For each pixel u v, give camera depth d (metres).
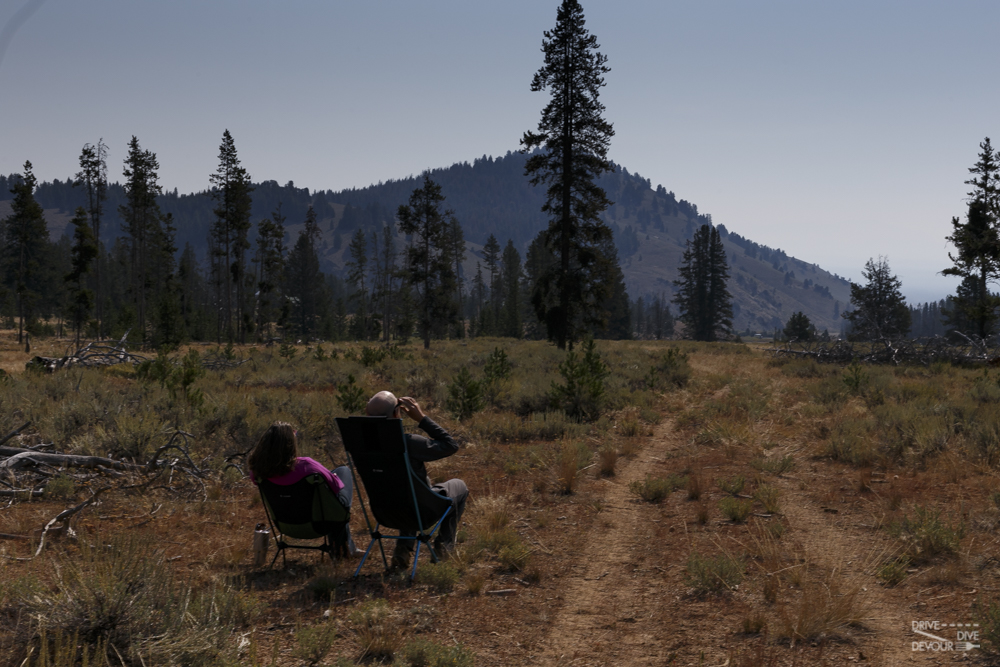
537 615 4.03
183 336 43.25
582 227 35.12
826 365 25.92
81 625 2.97
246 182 68.69
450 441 4.82
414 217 54.56
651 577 4.77
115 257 145.88
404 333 73.25
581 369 13.31
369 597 4.16
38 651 2.88
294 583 4.46
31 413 9.58
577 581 4.70
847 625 3.78
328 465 8.46
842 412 12.59
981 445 8.20
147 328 60.97
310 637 3.25
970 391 14.64
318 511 4.71
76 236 59.78
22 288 66.94
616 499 7.16
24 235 69.31
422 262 54.66
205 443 8.98
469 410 12.72
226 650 3.11
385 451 4.47
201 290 150.25
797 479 7.78
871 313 53.88
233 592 3.80
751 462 8.61
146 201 71.69
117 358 21.97
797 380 21.05
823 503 6.65
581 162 34.44
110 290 125.50
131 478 7.14
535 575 4.70
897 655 3.37
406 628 3.70
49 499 6.25
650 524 6.20
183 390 12.27
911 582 4.41
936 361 26.75
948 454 8.04
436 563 4.77
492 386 15.27
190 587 3.69
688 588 4.49
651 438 11.15
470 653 3.29
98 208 68.75
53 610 3.04
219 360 26.39
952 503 6.21
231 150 67.56
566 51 34.34
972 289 58.81
